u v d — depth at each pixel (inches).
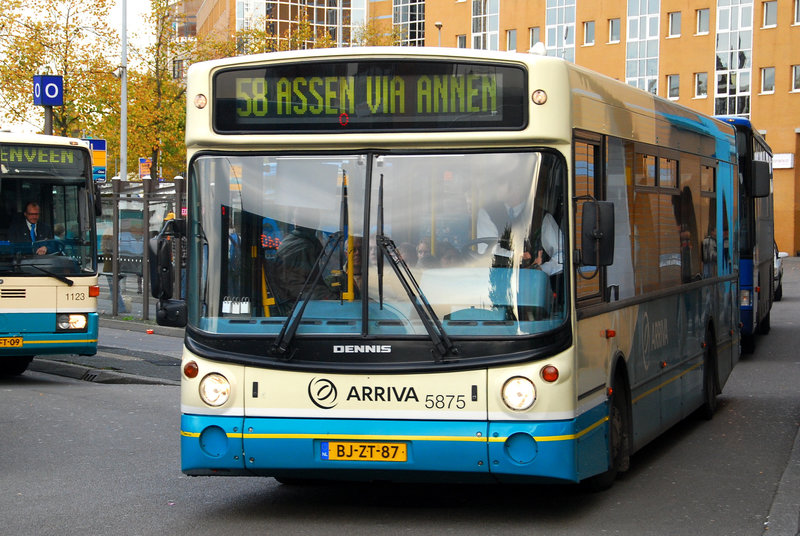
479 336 289.6
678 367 435.8
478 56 297.9
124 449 430.0
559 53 3137.3
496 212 295.6
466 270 293.6
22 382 653.3
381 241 296.4
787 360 756.6
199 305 307.3
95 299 639.8
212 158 311.0
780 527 299.1
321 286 298.2
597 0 3056.1
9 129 634.8
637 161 378.3
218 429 300.7
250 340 300.2
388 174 300.5
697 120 485.1
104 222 1066.1
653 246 398.6
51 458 410.9
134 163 2041.1
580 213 307.4
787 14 2773.1
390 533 293.6
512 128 296.5
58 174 632.4
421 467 289.7
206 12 4232.3
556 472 287.0
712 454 419.5
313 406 294.7
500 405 287.4
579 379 299.3
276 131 306.0
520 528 299.4
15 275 616.4
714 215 518.6
